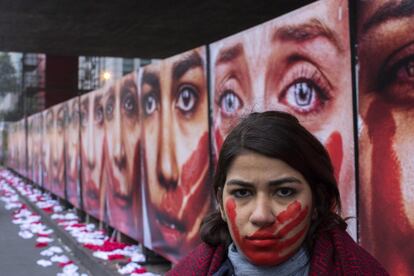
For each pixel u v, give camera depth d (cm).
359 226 280
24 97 2877
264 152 125
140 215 621
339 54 288
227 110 406
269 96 349
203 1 1482
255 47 365
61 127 1180
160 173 556
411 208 246
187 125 485
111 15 1592
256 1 1493
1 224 1055
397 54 250
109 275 574
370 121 269
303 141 128
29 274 662
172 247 527
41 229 976
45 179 1441
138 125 623
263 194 128
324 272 126
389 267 261
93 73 3384
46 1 1418
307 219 130
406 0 245
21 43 2016
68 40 1969
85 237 792
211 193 437
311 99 311
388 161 258
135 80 632
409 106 244
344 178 289
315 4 306
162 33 1881
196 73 463
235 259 137
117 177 718
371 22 265
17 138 2188
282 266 130
